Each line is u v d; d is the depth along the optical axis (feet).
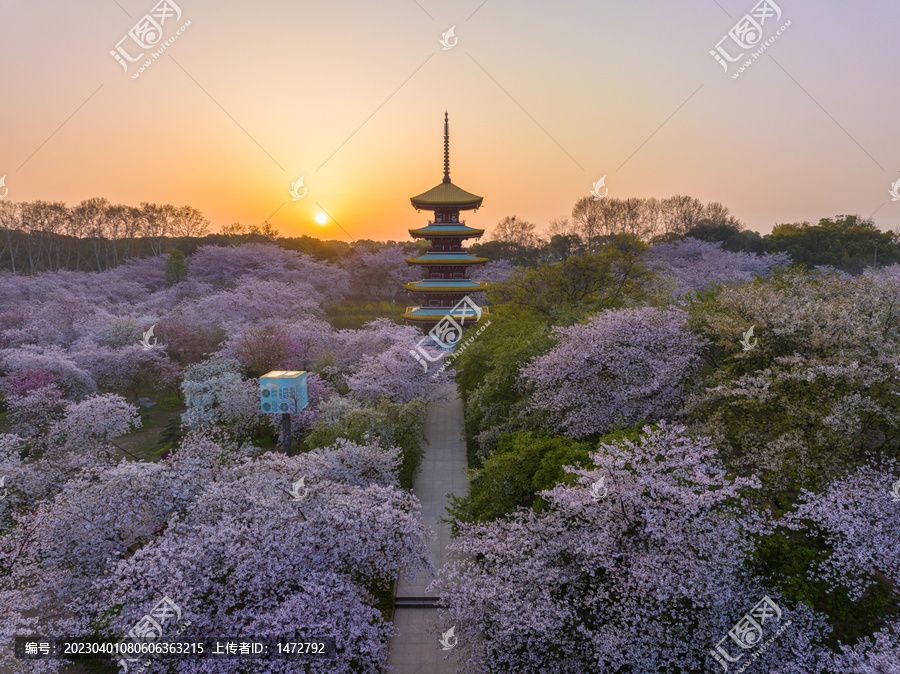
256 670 37.99
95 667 50.06
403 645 52.80
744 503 44.45
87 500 52.29
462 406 128.57
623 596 39.45
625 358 71.51
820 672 35.96
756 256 248.11
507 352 93.20
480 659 40.83
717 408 61.11
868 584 38.96
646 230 325.42
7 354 118.73
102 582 43.45
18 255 285.64
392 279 313.12
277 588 41.52
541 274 151.33
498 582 41.78
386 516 47.29
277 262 265.95
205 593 43.11
